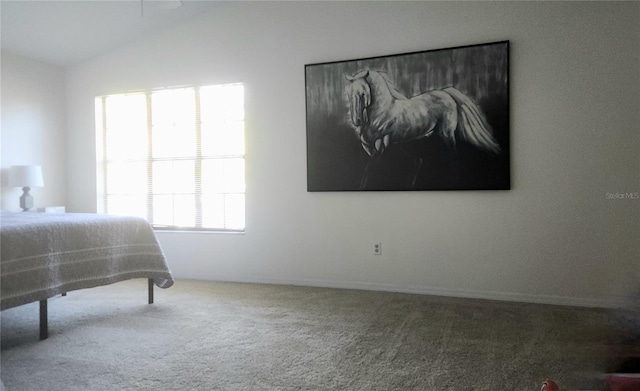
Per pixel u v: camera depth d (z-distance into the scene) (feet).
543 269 10.28
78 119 14.83
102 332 8.28
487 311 9.57
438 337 7.95
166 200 14.03
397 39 11.38
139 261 9.92
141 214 14.32
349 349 7.38
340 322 8.87
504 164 10.39
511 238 10.51
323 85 11.98
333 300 10.64
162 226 14.10
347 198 11.93
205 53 13.33
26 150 13.80
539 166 10.25
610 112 9.75
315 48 12.18
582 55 9.90
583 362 3.17
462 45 10.78
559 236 10.15
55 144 14.69
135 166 14.37
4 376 6.34
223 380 6.21
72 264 8.38
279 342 7.72
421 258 11.28
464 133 10.69
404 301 10.49
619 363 2.74
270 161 12.69
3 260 7.13
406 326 8.59
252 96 12.85
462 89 10.69
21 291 7.38
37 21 12.04
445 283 11.08
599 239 9.87
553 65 10.10
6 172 13.25
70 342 7.75
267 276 12.78
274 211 12.69
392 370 6.53
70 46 13.67
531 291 10.39
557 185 10.14
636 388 2.56
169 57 13.73
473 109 10.61
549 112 10.15
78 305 10.23
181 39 13.57
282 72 12.53
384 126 11.40
